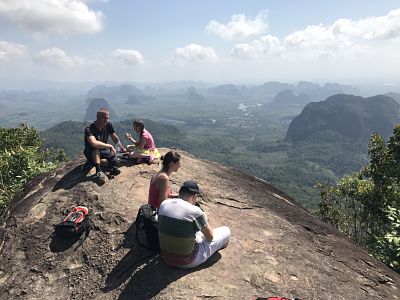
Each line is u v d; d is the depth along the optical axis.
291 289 3.01
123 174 4.91
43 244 3.87
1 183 8.50
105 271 3.36
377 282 3.54
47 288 3.37
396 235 5.67
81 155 6.08
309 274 3.29
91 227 3.91
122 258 3.45
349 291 3.17
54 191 4.77
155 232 3.23
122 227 3.84
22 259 3.76
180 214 2.93
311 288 3.08
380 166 11.47
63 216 4.21
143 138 5.24
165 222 2.96
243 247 3.56
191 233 2.96
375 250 5.87
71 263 3.57
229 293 2.86
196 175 5.41
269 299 2.68
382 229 11.91
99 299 3.07
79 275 3.41
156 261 3.26
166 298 2.81
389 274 3.87
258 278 3.09
